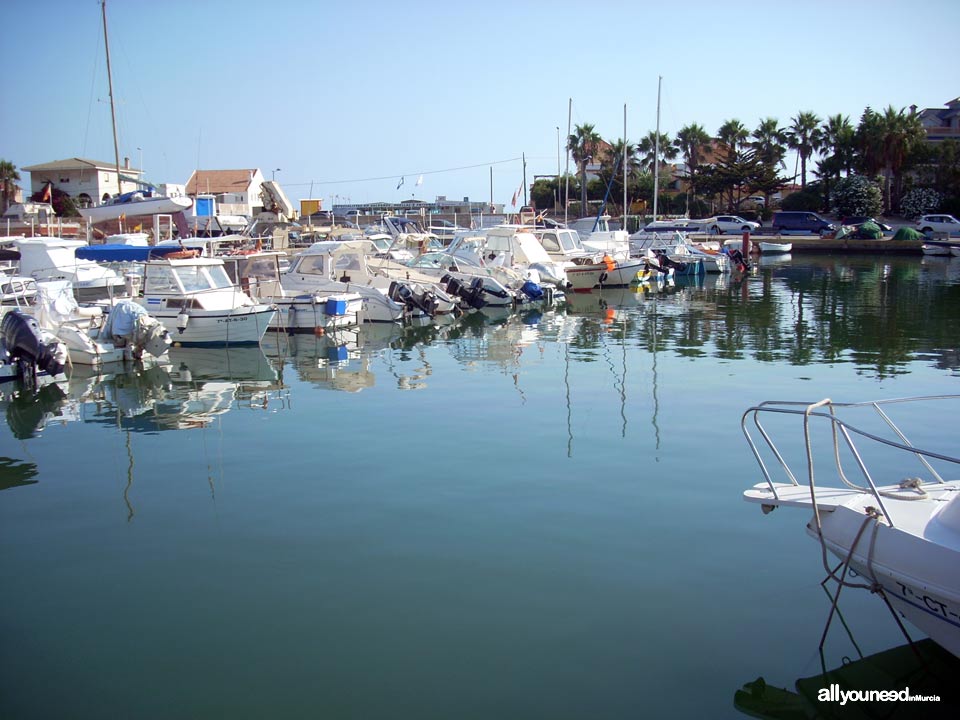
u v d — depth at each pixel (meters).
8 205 60.41
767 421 13.11
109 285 24.42
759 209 76.94
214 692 6.04
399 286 27.06
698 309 29.17
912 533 6.18
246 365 19.27
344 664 6.35
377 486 10.27
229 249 31.53
